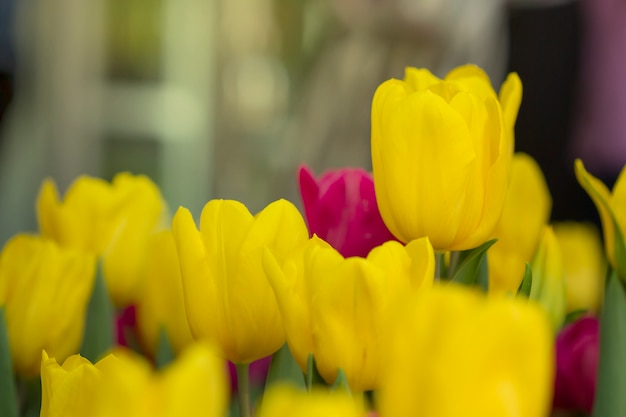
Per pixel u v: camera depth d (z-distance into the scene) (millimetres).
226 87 4570
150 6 5395
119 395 534
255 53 4547
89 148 5441
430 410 535
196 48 5301
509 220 810
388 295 663
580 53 2186
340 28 3105
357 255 776
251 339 704
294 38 4312
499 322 531
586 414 846
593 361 836
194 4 5250
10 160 3643
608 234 751
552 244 812
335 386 642
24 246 806
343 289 663
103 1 5383
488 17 2967
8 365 765
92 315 845
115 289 913
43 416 628
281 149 3477
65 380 596
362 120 3162
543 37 2225
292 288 677
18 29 4754
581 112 2186
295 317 675
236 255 696
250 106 4355
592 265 1011
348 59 3076
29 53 5020
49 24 5195
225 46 4758
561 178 2154
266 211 695
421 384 536
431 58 3016
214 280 701
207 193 5629
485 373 532
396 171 710
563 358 844
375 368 667
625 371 729
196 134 5535
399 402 542
